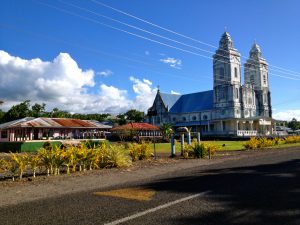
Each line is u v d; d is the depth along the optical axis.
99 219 6.36
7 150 39.50
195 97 105.19
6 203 8.37
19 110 76.38
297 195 8.02
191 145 24.27
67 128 53.47
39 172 15.40
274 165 15.32
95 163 16.34
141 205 7.43
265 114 99.81
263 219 6.04
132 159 21.06
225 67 91.12
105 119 112.19
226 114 90.44
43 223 6.24
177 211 6.78
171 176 12.72
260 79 99.81
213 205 7.21
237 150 32.62
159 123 106.50
